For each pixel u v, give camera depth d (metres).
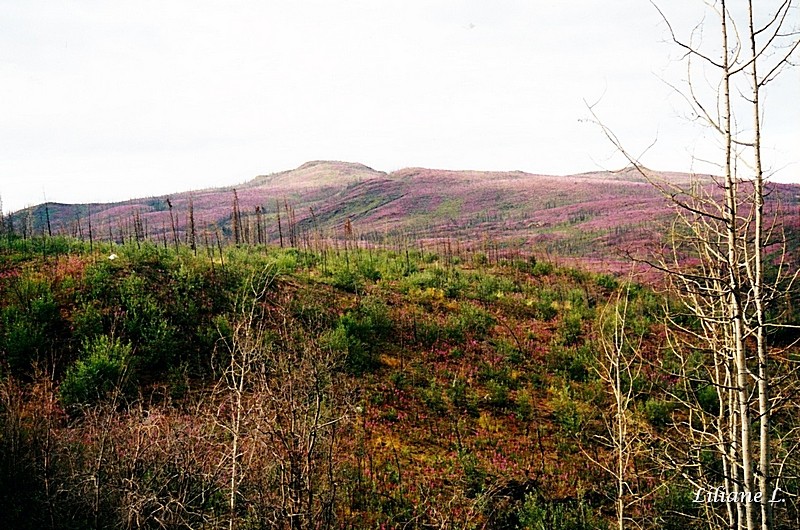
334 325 15.92
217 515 7.37
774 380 4.34
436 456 10.94
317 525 6.84
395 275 23.06
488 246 51.25
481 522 8.80
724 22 4.18
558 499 9.66
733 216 4.31
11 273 15.39
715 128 4.32
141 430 8.04
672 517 8.55
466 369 15.30
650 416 12.37
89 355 12.02
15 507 7.31
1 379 9.87
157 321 13.92
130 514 6.81
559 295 23.50
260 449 7.48
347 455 10.14
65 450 8.02
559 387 14.60
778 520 7.25
